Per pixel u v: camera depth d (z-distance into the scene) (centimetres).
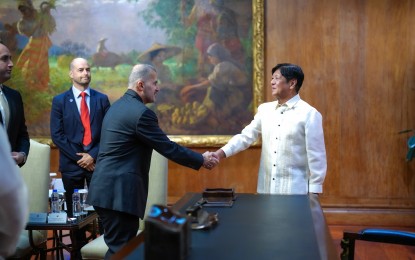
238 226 242
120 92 672
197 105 665
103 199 331
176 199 670
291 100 386
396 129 644
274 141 386
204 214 247
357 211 646
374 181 648
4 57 373
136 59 669
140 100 349
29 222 359
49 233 617
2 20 677
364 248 540
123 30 670
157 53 667
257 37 650
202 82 664
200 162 354
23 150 404
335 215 648
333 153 651
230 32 659
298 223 248
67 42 675
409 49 640
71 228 354
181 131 668
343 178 651
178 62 666
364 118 647
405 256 511
